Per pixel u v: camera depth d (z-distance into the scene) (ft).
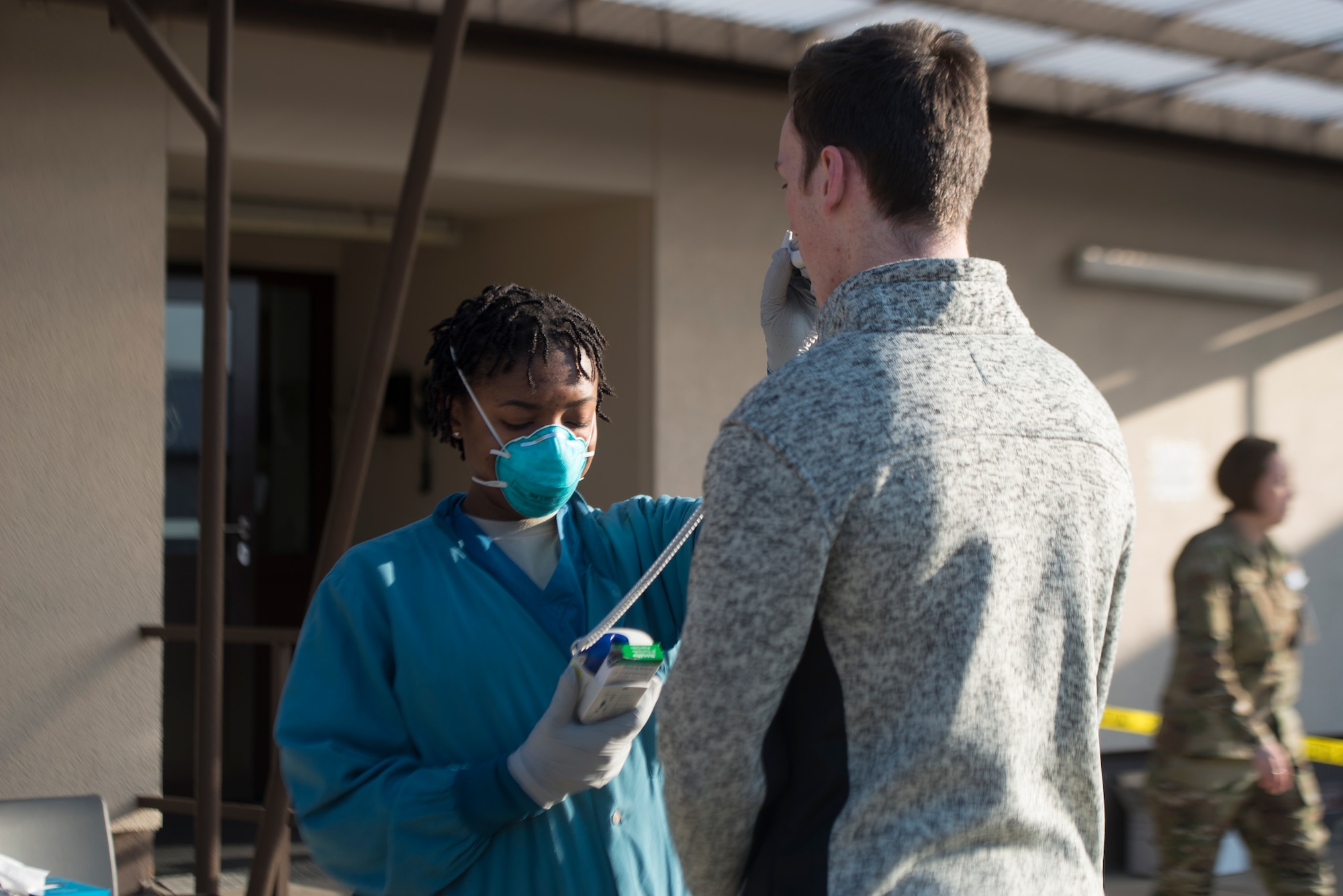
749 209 18.86
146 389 14.73
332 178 16.93
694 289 18.37
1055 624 4.26
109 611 14.40
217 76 10.36
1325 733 23.70
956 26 16.44
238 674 19.99
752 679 4.09
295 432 22.93
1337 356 24.20
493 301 5.51
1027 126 19.90
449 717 5.14
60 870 9.23
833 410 4.13
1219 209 23.02
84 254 14.47
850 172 4.55
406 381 22.13
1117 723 18.35
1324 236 24.16
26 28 14.28
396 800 4.88
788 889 4.29
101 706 14.30
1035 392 4.37
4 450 14.01
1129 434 22.06
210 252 10.43
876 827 4.08
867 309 4.41
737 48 16.87
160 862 16.57
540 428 5.40
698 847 4.38
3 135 14.15
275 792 10.56
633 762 5.39
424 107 10.21
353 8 14.88
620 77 17.25
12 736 13.88
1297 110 20.94
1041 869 4.19
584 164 17.66
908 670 4.07
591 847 5.19
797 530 4.04
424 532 5.53
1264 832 12.17
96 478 14.43
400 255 10.25
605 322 18.84
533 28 15.58
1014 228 21.02
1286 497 12.44
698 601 4.19
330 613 5.30
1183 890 12.04
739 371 18.65
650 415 18.11
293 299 23.17
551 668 5.26
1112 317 21.90
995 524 4.10
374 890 4.97
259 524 22.29
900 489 4.03
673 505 5.96
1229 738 11.83
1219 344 22.99
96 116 14.58
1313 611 23.71
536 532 5.68
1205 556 12.21
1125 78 18.86
